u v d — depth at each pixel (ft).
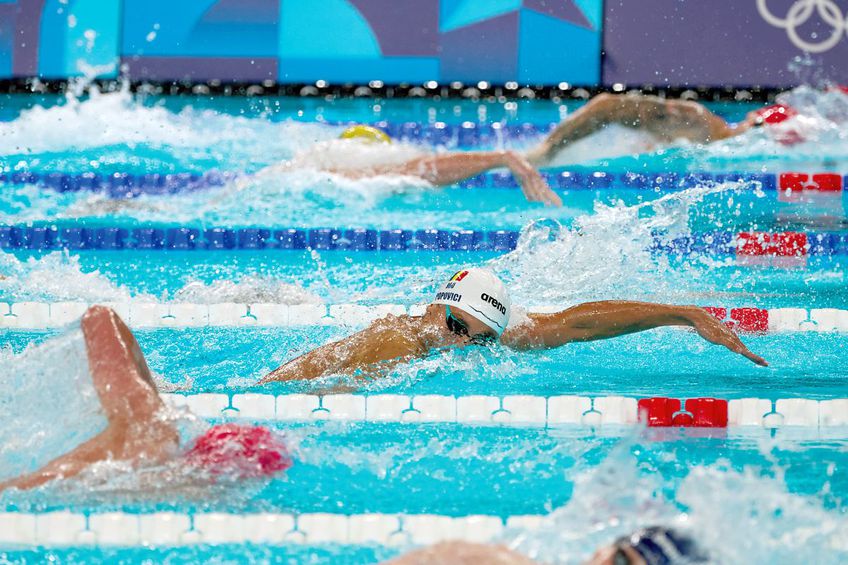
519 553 23.49
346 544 29.63
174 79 106.52
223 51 107.14
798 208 75.56
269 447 34.24
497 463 35.60
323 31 107.45
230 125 95.40
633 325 46.01
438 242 69.26
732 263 65.82
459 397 41.16
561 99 105.91
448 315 45.09
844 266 65.72
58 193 77.92
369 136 81.82
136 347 34.73
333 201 76.89
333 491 32.40
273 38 107.24
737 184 79.61
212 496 31.32
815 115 89.81
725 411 41.09
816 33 102.78
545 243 64.39
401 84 107.55
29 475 30.91
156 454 31.60
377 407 41.22
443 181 76.38
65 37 105.29
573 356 48.65
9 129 92.02
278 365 46.75
